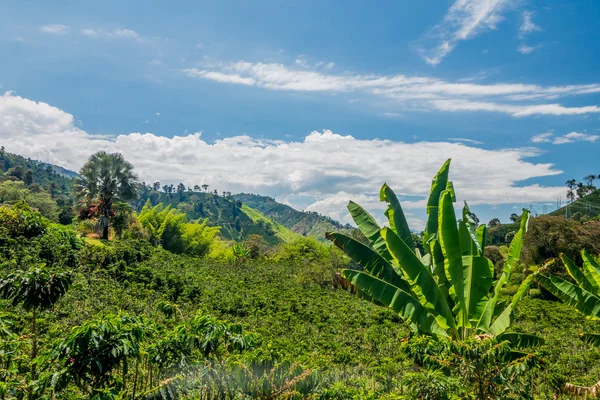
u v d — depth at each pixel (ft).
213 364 21.42
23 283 20.86
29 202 205.77
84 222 124.57
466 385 22.66
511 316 30.25
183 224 146.00
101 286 55.52
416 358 26.17
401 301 31.65
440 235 32.12
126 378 22.22
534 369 32.09
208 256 147.64
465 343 22.45
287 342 42.04
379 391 29.99
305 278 97.25
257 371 21.38
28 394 16.65
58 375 16.34
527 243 108.58
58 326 36.42
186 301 61.36
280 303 69.97
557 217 108.47
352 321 62.75
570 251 100.63
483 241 36.17
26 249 61.00
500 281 32.17
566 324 71.72
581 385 31.12
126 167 124.06
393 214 38.91
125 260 75.66
